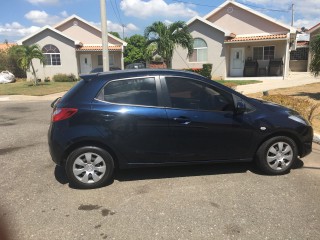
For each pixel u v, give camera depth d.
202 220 3.87
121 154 4.86
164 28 19.52
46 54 29.42
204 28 24.38
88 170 4.82
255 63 24.34
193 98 5.01
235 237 3.52
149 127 4.83
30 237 3.58
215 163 5.20
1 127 9.58
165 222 3.84
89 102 4.80
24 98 17.89
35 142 7.66
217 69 24.52
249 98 5.27
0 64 32.19
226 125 4.98
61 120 4.74
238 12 25.06
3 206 4.31
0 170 5.71
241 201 4.32
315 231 3.61
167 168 5.58
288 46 23.11
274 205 4.20
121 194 4.62
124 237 3.56
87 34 31.36
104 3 15.75
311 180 5.01
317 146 6.84
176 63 25.61
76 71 29.53
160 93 4.94
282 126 5.10
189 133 4.92
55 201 4.44
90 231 3.69
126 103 4.86
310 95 13.21
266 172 5.23
